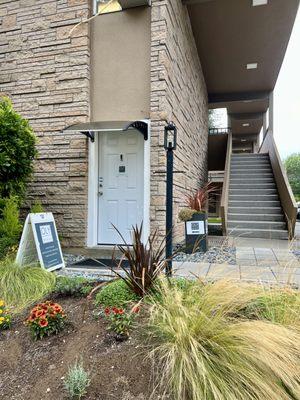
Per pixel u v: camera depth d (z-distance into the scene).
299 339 1.60
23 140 4.24
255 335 1.55
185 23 6.48
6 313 2.21
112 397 1.50
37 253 3.60
